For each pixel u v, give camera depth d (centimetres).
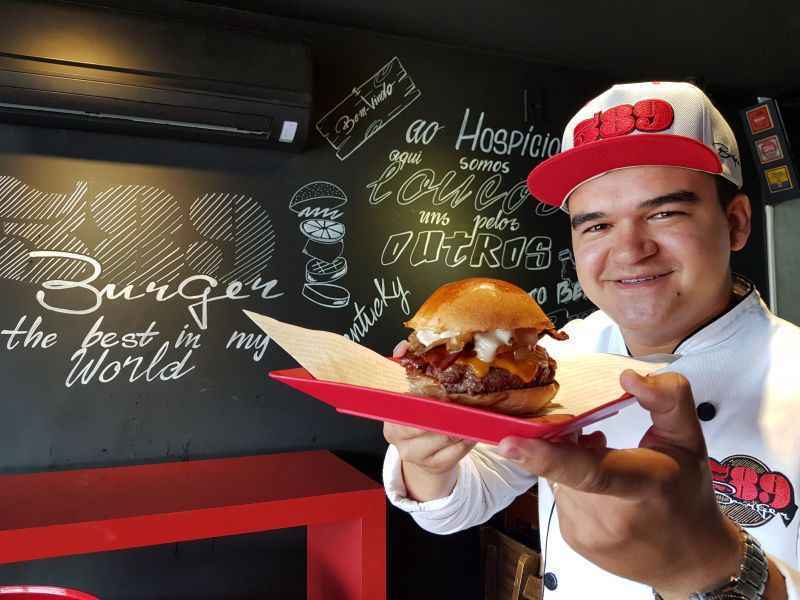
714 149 116
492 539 283
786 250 372
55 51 205
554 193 129
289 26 270
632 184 114
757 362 116
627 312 119
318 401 275
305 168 274
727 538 62
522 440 53
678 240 113
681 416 58
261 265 266
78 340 238
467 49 304
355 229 282
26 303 232
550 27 280
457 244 302
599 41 295
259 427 265
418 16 269
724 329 118
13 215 230
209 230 258
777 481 106
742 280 130
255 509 192
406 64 292
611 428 133
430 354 104
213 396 258
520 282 315
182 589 250
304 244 273
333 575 232
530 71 319
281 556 265
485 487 133
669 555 60
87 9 212
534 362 103
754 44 299
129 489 208
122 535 176
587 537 60
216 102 228
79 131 238
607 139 111
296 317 272
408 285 292
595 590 121
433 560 290
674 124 112
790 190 362
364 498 206
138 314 247
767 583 64
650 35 290
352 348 113
